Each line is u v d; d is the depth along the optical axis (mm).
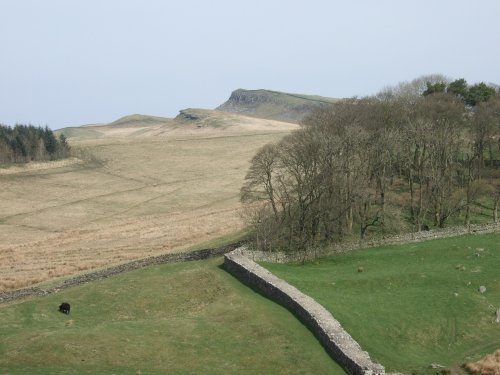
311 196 68188
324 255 62125
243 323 43750
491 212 77000
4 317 50875
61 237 95375
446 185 79375
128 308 52312
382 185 74188
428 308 46594
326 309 44031
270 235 67750
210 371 36781
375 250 62781
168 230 96938
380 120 79062
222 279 54594
